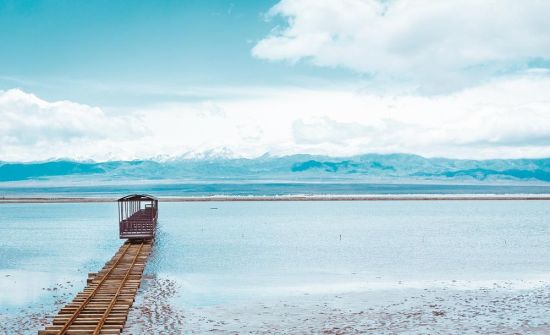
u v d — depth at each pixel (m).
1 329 22.52
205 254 47.81
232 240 59.91
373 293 30.25
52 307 27.14
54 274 38.19
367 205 142.00
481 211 115.94
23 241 60.06
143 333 21.44
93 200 166.62
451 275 36.53
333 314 25.00
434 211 115.62
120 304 25.11
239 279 35.28
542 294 29.23
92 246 55.47
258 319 24.17
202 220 90.56
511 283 33.16
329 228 74.88
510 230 71.50
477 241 58.47
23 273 38.62
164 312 25.27
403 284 33.12
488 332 21.14
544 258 45.09
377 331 21.67
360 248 52.38
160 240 60.03
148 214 72.12
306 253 48.59
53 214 108.06
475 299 28.02
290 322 23.53
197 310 26.05
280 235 65.44
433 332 21.34
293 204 147.88
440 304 26.84
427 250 50.69
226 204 148.88
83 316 22.22
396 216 100.38
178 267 40.28
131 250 45.88
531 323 22.50
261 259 44.72
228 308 26.53
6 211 118.69
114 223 85.19
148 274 37.06
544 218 94.44
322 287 32.38
